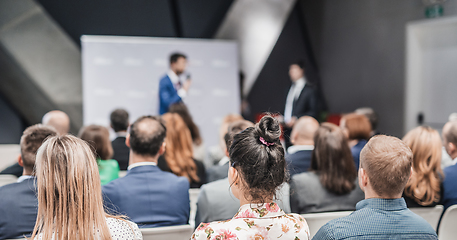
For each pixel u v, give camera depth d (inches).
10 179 90.2
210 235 39.3
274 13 257.0
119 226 40.9
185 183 69.6
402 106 226.5
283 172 41.3
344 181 71.8
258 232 39.6
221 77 230.8
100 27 222.1
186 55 224.2
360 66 257.9
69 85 211.6
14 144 211.2
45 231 35.8
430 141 74.0
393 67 231.9
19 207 57.6
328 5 282.0
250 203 40.8
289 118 236.4
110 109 211.8
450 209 68.9
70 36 216.4
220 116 230.8
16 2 197.2
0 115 209.5
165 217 65.2
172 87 217.6
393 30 231.1
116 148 112.0
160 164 94.0
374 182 44.8
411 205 73.5
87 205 36.7
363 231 43.5
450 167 78.9
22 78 203.0
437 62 216.5
